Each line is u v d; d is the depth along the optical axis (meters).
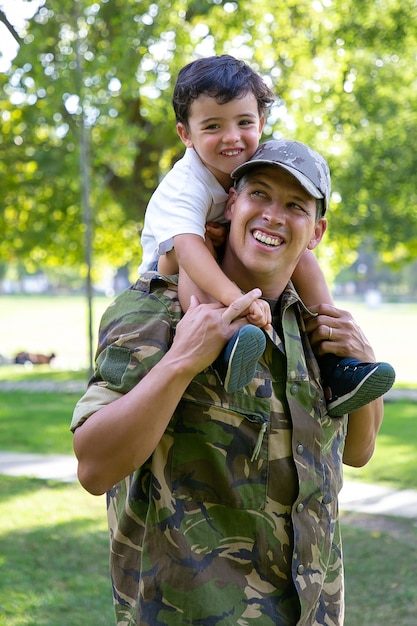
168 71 15.75
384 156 16.70
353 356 2.47
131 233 20.72
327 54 15.76
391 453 10.34
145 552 2.21
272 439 2.27
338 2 15.64
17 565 6.14
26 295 101.50
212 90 2.71
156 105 16.23
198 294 2.35
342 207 17.02
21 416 13.52
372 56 16.11
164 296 2.34
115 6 15.36
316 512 2.31
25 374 20.75
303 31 15.72
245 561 2.22
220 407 2.23
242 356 2.13
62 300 80.12
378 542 6.79
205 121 2.72
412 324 42.31
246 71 2.80
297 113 15.77
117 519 2.33
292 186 2.29
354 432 2.63
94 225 18.45
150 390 2.12
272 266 2.29
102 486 2.20
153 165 18.62
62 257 20.98
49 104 14.55
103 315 2.36
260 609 2.19
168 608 2.16
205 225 2.61
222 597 2.17
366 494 8.34
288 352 2.33
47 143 16.73
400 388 17.73
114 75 14.91
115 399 2.22
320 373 2.47
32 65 14.45
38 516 7.47
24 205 18.50
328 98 15.87
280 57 15.66
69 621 5.10
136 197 18.69
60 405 15.13
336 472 2.42
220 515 2.22
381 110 16.42
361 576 6.03
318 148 16.14
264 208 2.29
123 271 60.75
